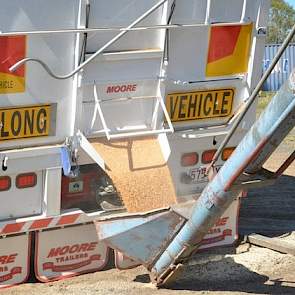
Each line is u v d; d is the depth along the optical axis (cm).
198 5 747
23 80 686
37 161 707
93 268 760
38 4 675
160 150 752
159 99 742
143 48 729
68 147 714
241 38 778
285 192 1044
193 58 759
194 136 775
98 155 718
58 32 679
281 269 783
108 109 728
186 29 748
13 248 721
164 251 715
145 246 719
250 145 637
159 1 725
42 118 702
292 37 630
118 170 729
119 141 737
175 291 728
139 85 734
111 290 725
